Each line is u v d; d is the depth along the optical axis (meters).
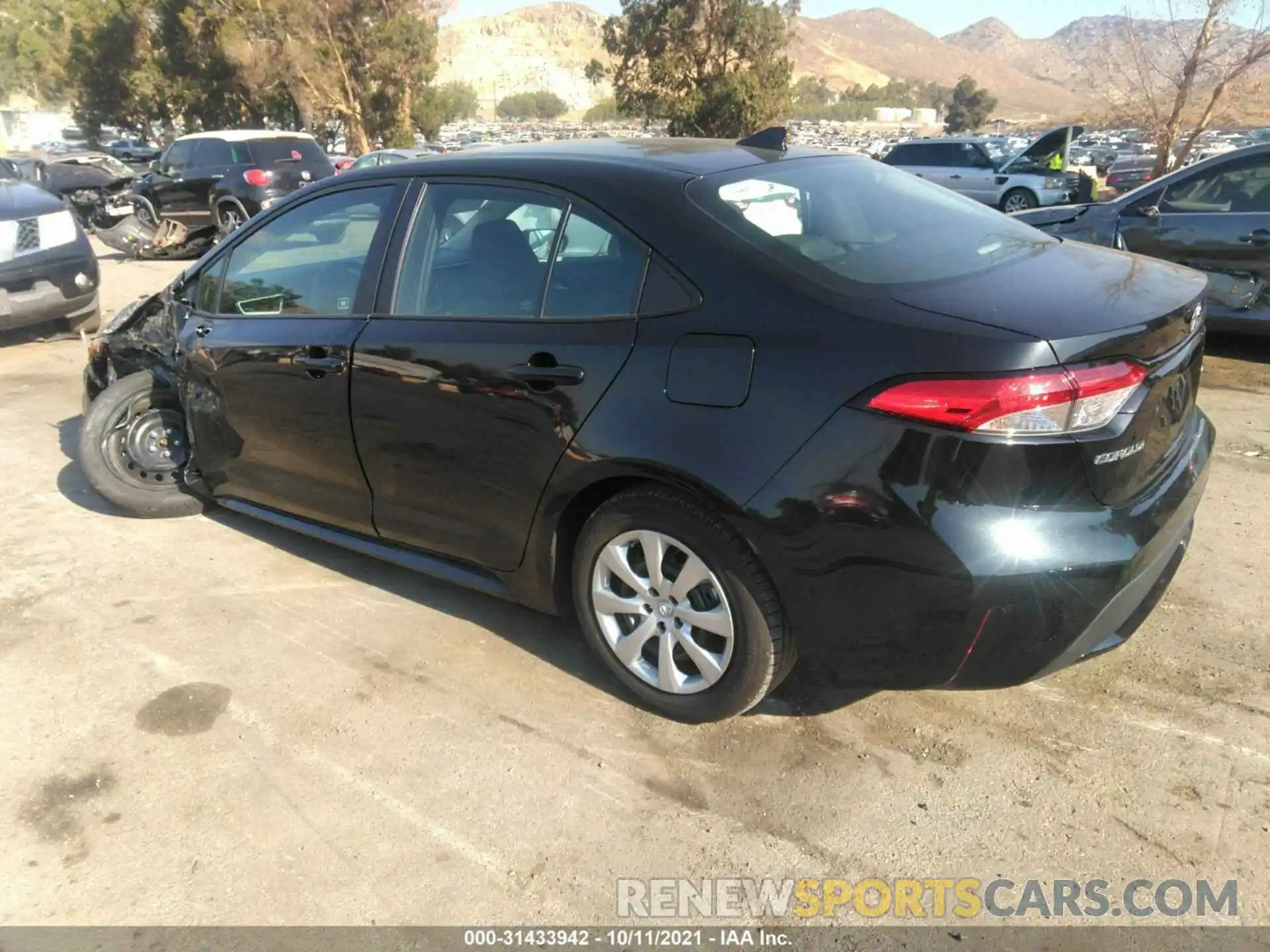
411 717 2.96
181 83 42.97
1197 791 2.48
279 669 3.25
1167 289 2.59
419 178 3.29
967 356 2.16
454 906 2.25
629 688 2.95
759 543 2.41
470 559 3.21
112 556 4.17
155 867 2.40
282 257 3.70
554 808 2.55
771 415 2.37
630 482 2.72
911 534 2.24
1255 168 6.32
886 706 2.90
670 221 2.65
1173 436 2.61
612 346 2.65
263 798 2.63
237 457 3.92
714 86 31.61
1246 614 3.28
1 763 2.81
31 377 7.23
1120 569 2.25
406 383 3.12
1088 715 2.81
